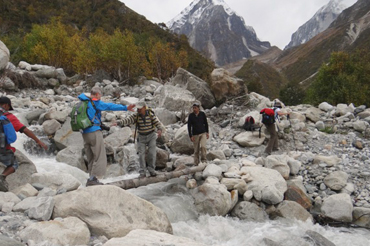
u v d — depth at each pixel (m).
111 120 11.76
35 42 24.89
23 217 4.32
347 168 8.83
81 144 9.62
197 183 7.83
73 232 3.97
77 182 5.96
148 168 7.28
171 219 6.48
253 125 10.64
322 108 13.51
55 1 70.69
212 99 14.67
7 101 4.98
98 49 22.30
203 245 3.90
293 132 10.83
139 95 17.97
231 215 7.19
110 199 4.69
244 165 8.54
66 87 18.33
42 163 8.33
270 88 119.06
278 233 6.04
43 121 10.88
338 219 7.14
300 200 7.53
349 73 24.58
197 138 8.27
